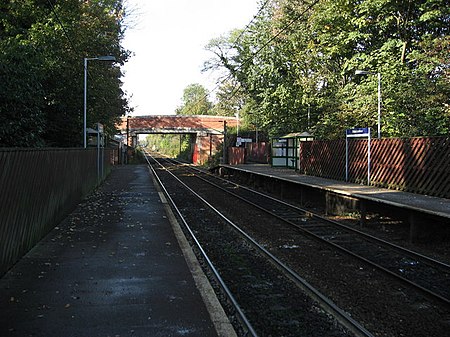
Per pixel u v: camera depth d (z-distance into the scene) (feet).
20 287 19.35
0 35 57.31
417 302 20.79
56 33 59.57
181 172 131.23
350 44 79.61
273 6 98.17
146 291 19.16
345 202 45.62
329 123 76.74
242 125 178.81
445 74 59.93
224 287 21.25
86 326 15.20
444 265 26.27
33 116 47.62
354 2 75.00
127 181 85.46
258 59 98.37
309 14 91.15
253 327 17.33
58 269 22.36
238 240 34.45
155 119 201.26
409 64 71.05
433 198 38.55
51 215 32.68
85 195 55.16
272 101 96.02
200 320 15.94
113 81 100.22
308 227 40.11
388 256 29.78
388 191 44.57
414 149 43.57
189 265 23.70
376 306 20.17
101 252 26.32
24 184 24.71
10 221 22.13
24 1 58.23
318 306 19.79
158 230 33.99
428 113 56.18
